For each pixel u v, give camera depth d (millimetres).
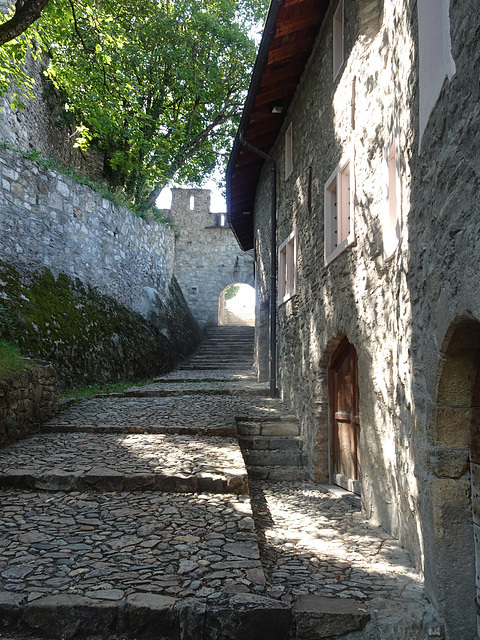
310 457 6695
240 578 3041
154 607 2713
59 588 2875
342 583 3281
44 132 12938
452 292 2561
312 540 4176
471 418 2916
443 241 2699
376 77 4453
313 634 2781
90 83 13734
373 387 4547
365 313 4734
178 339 16719
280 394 9570
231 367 15812
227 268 23141
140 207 16172
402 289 3674
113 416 7500
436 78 2758
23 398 6449
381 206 4273
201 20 16031
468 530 2910
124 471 4832
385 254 4086
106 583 2945
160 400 9141
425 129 2988
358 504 5375
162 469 4934
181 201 23531
